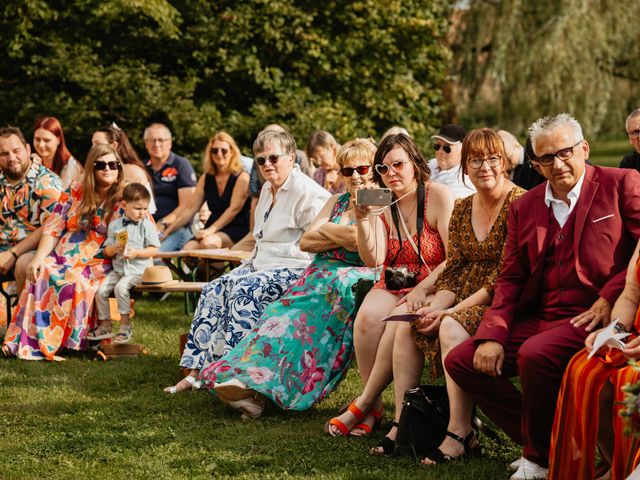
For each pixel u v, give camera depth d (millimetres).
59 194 7008
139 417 4957
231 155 8320
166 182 8984
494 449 4293
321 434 4602
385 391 5414
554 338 3730
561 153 3834
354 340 4723
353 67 15375
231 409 5094
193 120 13484
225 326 5461
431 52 16297
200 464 4152
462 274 4496
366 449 4328
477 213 4449
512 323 4062
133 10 13102
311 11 14977
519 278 4109
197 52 14141
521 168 7332
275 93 14656
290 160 5672
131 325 6875
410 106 15859
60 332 6465
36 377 5906
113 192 6688
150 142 8938
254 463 4156
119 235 6492
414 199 4773
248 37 14359
